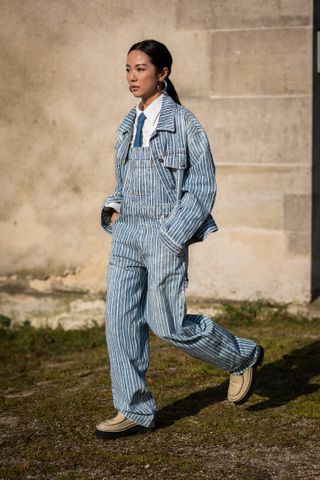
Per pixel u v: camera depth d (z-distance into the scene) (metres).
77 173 7.36
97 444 4.53
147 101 4.47
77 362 6.42
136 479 4.07
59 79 7.30
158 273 4.35
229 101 6.94
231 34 6.87
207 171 4.38
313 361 5.91
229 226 7.06
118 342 4.45
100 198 7.33
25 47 7.34
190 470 4.13
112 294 4.47
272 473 4.08
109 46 7.16
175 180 4.41
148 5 7.04
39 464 4.30
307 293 6.95
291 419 4.80
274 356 6.04
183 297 4.42
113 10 7.12
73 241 7.44
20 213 7.54
